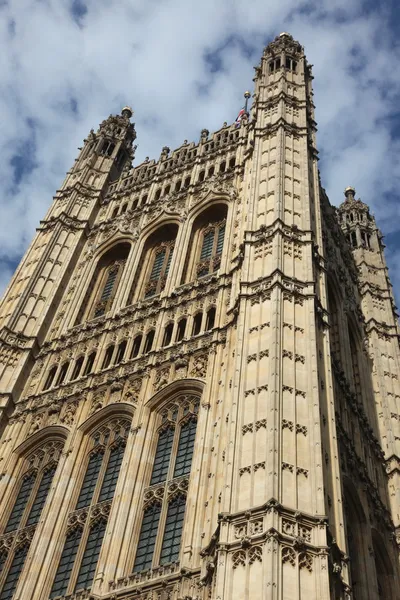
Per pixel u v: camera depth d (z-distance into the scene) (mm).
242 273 35875
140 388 36219
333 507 25719
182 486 30156
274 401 27562
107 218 54250
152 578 26484
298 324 32156
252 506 24031
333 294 45344
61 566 30078
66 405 38000
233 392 28969
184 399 34594
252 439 26578
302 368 29891
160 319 40219
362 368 45000
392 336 49875
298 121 49188
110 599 26312
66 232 52969
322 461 26000
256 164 44594
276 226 37781
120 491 31188
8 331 43719
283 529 23000
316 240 39781
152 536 28969
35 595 28828
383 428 42156
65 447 35156
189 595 24578
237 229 43469
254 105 53250
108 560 28250
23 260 51250
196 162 54250
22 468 36281
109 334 41750
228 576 22094
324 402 29594
